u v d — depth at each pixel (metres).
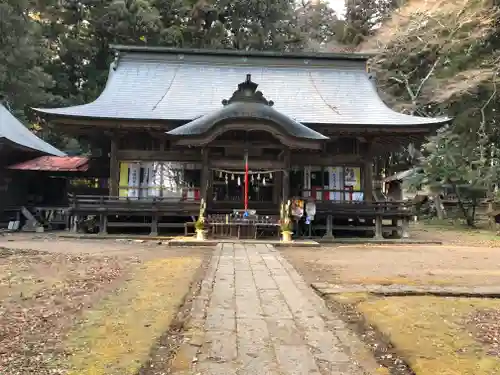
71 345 4.21
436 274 8.64
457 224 26.06
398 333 4.70
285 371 3.56
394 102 30.83
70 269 8.62
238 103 15.01
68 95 34.38
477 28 26.02
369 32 41.06
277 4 36.50
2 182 19.53
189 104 18.47
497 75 25.33
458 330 4.82
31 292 6.52
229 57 21.61
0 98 28.31
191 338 4.36
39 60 30.62
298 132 14.77
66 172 21.05
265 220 15.25
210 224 14.84
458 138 27.64
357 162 17.77
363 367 3.75
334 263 10.16
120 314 5.30
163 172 17.34
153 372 3.63
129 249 12.38
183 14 34.66
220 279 7.52
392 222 17.38
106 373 3.53
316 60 21.77
